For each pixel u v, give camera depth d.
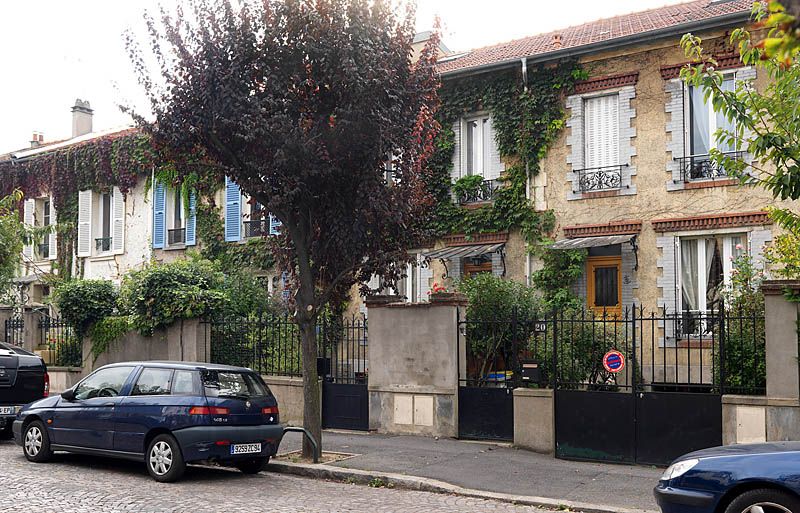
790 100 8.88
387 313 13.91
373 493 9.68
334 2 10.75
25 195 27.53
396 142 11.23
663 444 10.80
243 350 16.00
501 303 14.33
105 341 17.73
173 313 16.20
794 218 9.16
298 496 9.35
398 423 13.64
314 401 11.62
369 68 10.41
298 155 10.77
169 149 11.43
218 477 10.61
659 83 16.98
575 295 17.67
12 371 14.02
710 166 16.41
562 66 18.00
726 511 6.48
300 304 11.66
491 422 12.68
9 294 20.17
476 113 19.19
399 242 12.05
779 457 6.48
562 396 11.55
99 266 25.70
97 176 25.70
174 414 10.09
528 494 9.36
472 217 18.84
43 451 11.47
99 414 10.80
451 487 9.72
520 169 18.36
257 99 10.59
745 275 13.25
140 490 9.51
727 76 16.22
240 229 22.56
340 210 11.29
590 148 17.86
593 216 17.56
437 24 11.89
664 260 16.70
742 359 11.05
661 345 16.53
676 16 18.52
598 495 9.27
